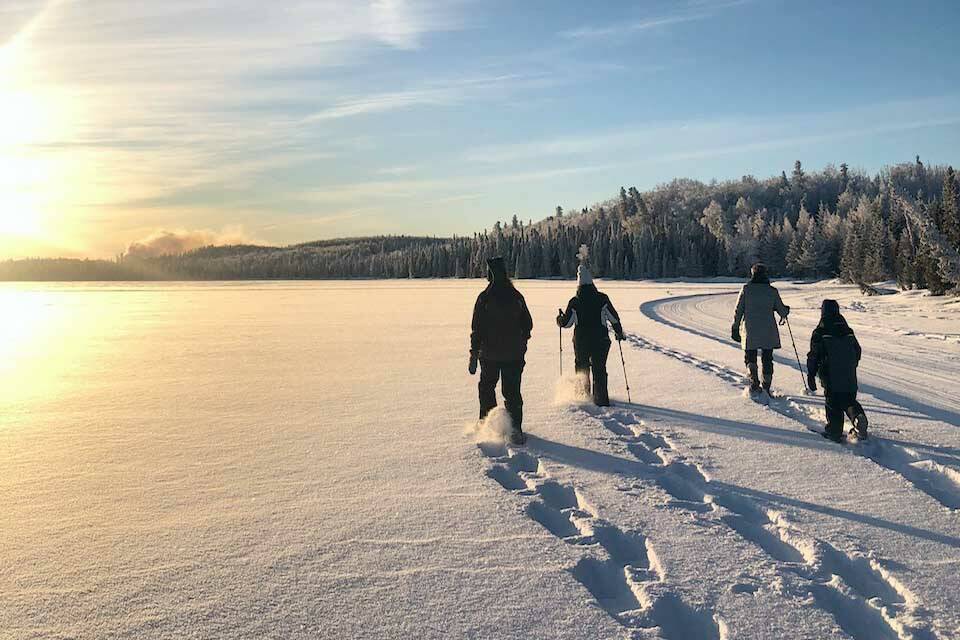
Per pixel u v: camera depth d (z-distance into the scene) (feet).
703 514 15.46
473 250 477.36
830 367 21.85
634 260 400.67
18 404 30.30
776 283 304.71
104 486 17.85
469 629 10.40
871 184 615.16
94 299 181.16
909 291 132.57
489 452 21.43
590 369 29.35
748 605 11.17
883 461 20.24
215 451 21.53
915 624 10.55
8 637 10.15
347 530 14.57
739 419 25.25
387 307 123.95
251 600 11.37
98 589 11.80
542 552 13.38
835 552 13.37
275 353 50.98
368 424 25.50
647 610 11.03
